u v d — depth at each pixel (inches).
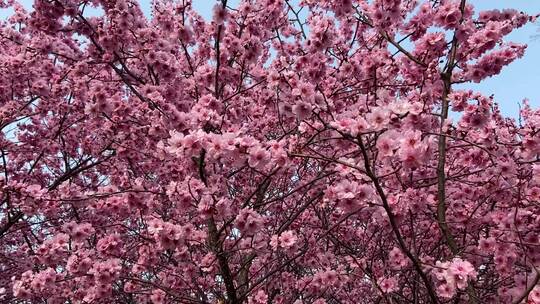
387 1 191.9
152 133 200.2
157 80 225.5
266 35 252.2
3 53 281.4
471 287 159.8
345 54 229.0
